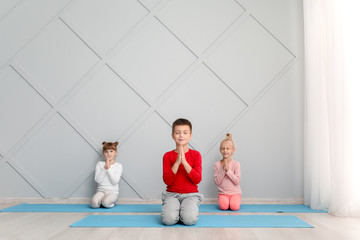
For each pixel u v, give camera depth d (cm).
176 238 168
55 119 312
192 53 316
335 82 239
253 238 168
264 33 317
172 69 315
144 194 304
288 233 179
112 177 285
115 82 314
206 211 254
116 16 320
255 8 319
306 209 263
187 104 311
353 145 230
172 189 222
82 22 319
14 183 305
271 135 308
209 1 319
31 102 313
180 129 219
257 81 313
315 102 278
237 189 271
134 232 181
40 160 308
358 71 232
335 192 234
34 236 172
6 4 320
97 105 312
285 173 305
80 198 303
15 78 315
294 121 309
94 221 211
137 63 316
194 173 218
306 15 294
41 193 305
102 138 310
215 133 308
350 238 168
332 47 243
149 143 309
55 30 319
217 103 311
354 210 226
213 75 314
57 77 315
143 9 320
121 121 311
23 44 317
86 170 307
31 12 320
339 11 241
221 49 316
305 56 296
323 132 263
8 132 310
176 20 319
